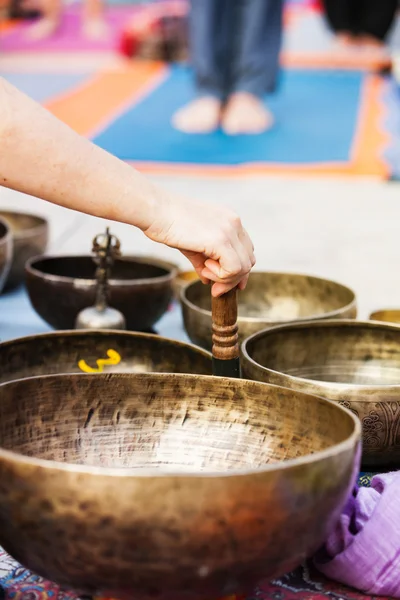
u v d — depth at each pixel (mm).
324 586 1184
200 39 6957
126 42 10016
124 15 11477
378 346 1681
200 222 1197
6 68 9344
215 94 7125
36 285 2051
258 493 907
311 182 5707
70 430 1221
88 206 1149
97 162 1136
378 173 5984
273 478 911
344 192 5438
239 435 1232
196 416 1252
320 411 1166
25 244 2500
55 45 10484
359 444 1030
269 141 6812
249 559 926
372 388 1356
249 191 5418
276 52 7051
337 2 9633
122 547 904
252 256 1269
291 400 1198
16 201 4625
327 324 1671
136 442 1245
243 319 1723
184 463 1237
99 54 10234
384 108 8000
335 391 1357
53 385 1211
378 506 1162
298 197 5262
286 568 970
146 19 10070
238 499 901
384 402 1361
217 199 5160
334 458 957
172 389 1254
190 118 7105
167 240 1193
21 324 2266
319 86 8859
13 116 1082
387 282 3406
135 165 6078
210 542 904
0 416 1154
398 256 3893
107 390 1239
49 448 1199
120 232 4047
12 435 1168
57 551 928
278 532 927
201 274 1294
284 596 1151
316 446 1165
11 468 921
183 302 1866
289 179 5777
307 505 939
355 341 1686
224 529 904
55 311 2041
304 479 930
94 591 953
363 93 8633
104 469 896
